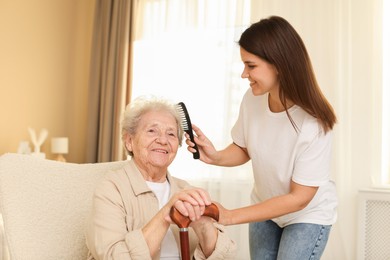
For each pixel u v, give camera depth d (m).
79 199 1.60
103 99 4.89
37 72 4.76
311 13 3.81
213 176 4.32
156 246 1.29
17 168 1.53
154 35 4.75
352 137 3.64
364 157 3.61
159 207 1.57
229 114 4.24
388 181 3.63
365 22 3.64
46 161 1.62
